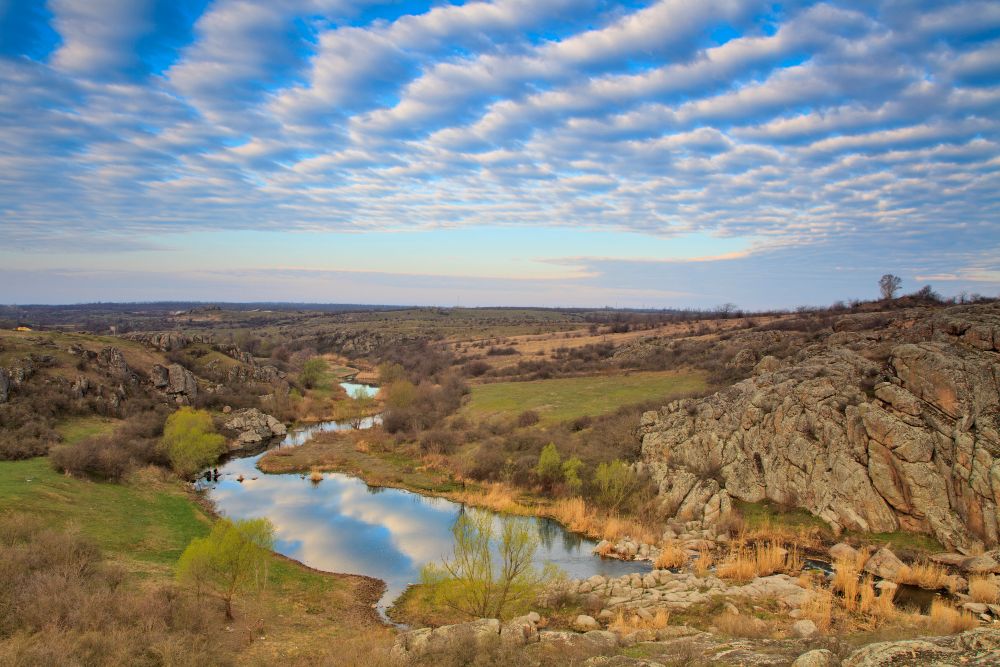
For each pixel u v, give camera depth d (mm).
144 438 56500
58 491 37250
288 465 59344
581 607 27312
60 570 23688
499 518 43656
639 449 48750
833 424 38625
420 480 53438
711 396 49500
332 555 36688
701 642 20438
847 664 13977
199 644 21016
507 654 19547
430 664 19078
